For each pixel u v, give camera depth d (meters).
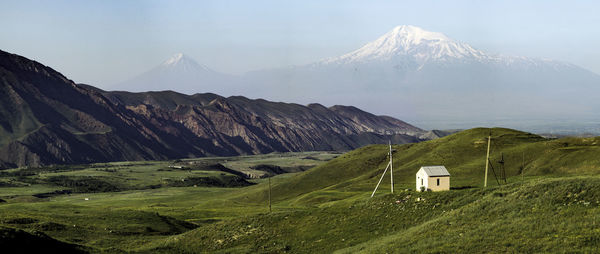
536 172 140.75
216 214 129.88
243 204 175.88
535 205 59.50
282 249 69.19
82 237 82.00
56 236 79.50
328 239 69.88
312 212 83.25
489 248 49.31
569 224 50.91
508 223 55.78
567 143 159.75
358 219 75.38
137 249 74.75
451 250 50.78
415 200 76.81
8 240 57.03
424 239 56.75
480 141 189.50
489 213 61.59
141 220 102.50
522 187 67.94
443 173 91.75
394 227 68.81
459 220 62.03
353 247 62.72
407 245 56.16
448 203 72.06
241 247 72.38
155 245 78.00
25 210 106.00
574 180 64.69
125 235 87.75
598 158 134.75
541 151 158.38
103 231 88.69
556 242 47.22
